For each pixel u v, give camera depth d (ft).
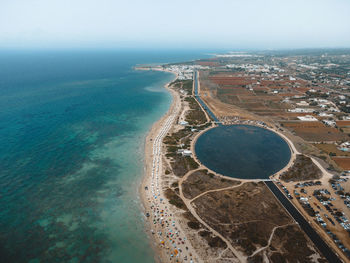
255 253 231.71
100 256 236.63
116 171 391.04
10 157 417.69
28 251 238.48
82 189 341.00
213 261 225.35
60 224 275.39
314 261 223.71
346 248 238.27
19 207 298.97
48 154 436.76
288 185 348.38
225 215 285.23
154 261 231.71
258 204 305.12
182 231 262.47
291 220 276.82
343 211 292.61
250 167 402.31
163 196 323.98
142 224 278.05
